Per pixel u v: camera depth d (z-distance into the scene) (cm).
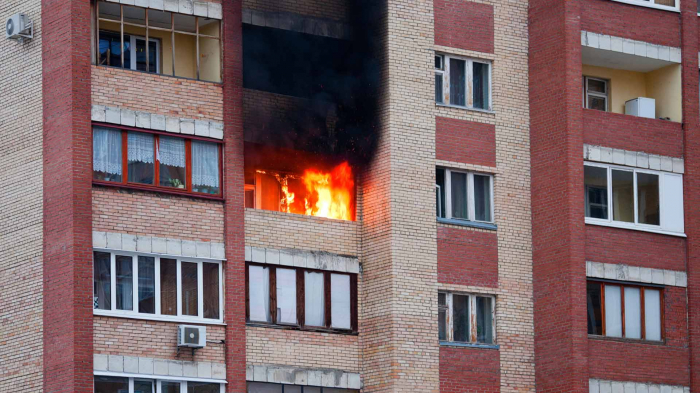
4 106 5934
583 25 6562
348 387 6109
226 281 5862
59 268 5562
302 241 6147
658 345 6462
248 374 5875
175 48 5981
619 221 6494
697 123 6781
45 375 5550
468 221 6319
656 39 6756
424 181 6222
